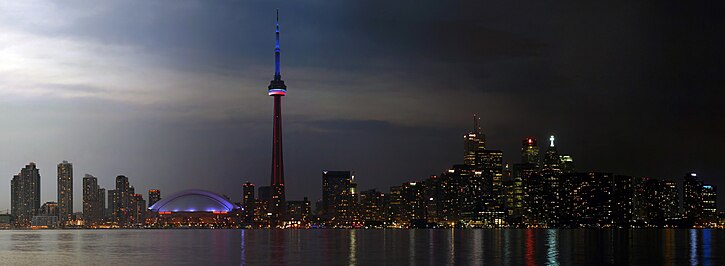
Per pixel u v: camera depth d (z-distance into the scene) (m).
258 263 185.25
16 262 195.88
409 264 179.88
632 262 186.25
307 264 181.00
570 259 196.25
